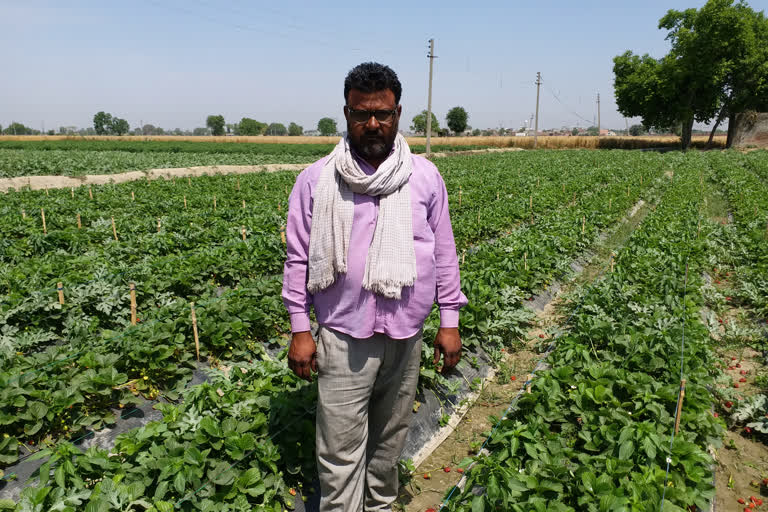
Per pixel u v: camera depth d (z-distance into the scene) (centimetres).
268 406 400
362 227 259
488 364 604
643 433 367
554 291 882
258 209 1375
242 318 617
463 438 472
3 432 415
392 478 321
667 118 5988
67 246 991
